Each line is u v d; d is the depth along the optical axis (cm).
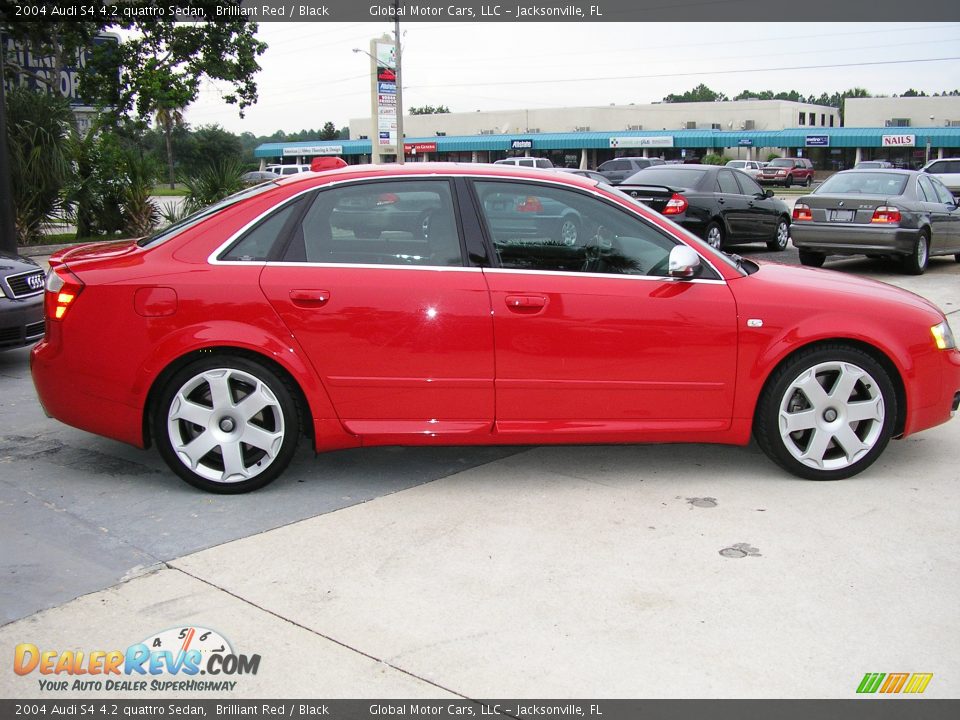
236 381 431
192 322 420
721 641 304
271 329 421
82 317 425
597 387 437
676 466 484
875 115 6681
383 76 3797
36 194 1684
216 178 1922
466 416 437
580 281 435
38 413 588
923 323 457
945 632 310
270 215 434
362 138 8100
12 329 685
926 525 401
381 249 434
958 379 469
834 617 319
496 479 464
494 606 329
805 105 7338
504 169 453
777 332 440
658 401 443
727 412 447
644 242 446
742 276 451
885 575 351
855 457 456
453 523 405
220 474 437
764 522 404
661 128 7106
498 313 427
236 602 332
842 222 1215
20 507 423
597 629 312
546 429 438
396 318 425
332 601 333
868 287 475
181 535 392
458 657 296
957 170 2794
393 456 501
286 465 440
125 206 1841
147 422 441
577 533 393
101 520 408
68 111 1805
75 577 351
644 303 435
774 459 461
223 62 2803
